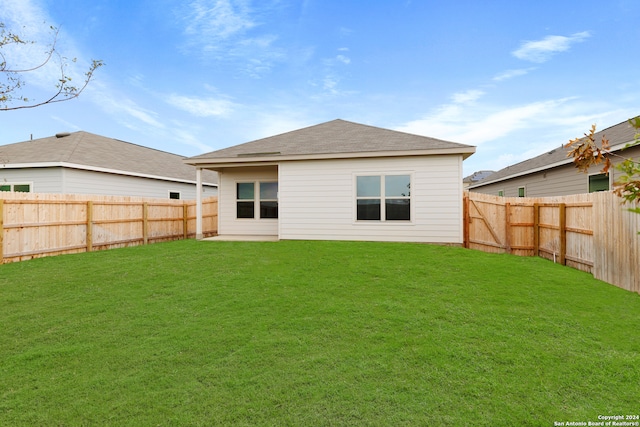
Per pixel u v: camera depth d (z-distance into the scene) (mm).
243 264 7254
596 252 6508
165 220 12648
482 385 2875
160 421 2477
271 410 2584
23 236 7973
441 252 8391
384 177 10383
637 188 1890
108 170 14234
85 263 7477
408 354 3402
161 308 4738
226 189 13109
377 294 5266
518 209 9602
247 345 3627
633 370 3104
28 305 4871
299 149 11211
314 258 7766
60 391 2850
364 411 2559
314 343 3662
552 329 3996
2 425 2439
